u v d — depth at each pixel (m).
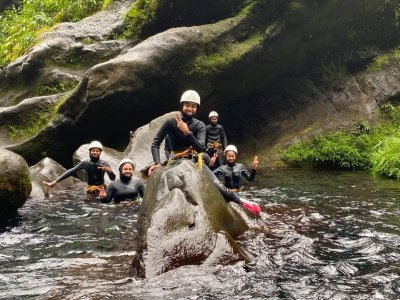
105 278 4.23
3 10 24.30
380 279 4.16
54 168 10.57
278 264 4.57
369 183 10.12
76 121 12.44
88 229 6.36
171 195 4.82
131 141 11.71
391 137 13.05
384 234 5.75
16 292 3.97
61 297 3.80
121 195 8.58
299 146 13.76
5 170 7.03
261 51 13.38
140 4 14.68
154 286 3.91
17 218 7.10
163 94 12.80
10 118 12.76
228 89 13.70
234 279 4.07
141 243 4.35
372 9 14.63
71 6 17.22
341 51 15.41
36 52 13.88
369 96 14.69
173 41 12.54
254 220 5.95
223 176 9.49
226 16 13.94
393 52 15.55
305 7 13.34
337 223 6.34
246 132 14.98
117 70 12.09
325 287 3.97
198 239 4.38
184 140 6.53
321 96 14.90
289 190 9.34
